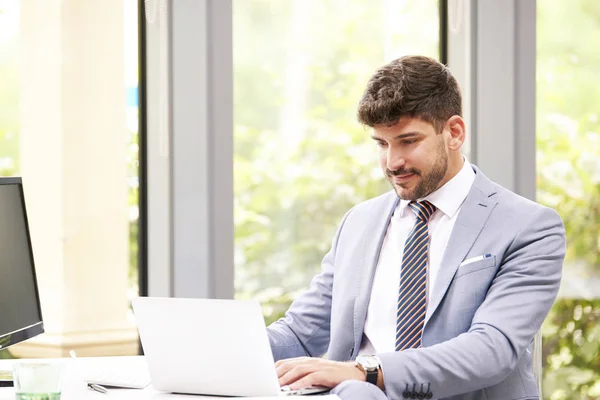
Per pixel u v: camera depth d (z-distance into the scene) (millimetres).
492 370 2064
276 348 2412
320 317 2500
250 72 3297
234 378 1880
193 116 3090
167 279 3148
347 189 3447
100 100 3150
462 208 2312
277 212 3352
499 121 3445
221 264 3123
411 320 2266
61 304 3084
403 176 2264
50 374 1690
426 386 2016
